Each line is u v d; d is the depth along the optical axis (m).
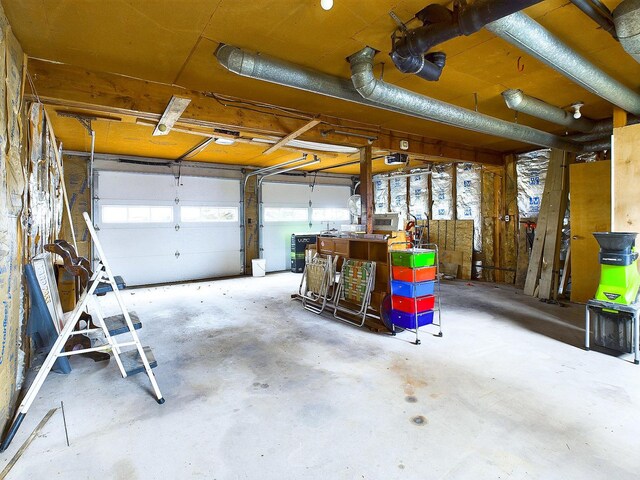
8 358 2.04
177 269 7.17
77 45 2.49
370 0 2.03
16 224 2.24
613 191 3.40
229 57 2.39
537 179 5.97
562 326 3.91
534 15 2.20
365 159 4.75
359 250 4.45
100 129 4.68
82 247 6.23
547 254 5.23
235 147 5.89
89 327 3.61
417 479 1.64
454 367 2.86
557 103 3.80
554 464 1.73
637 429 2.00
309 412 2.22
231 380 2.69
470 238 6.93
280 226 8.61
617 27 2.03
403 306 3.58
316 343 3.47
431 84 3.31
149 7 2.05
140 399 2.41
